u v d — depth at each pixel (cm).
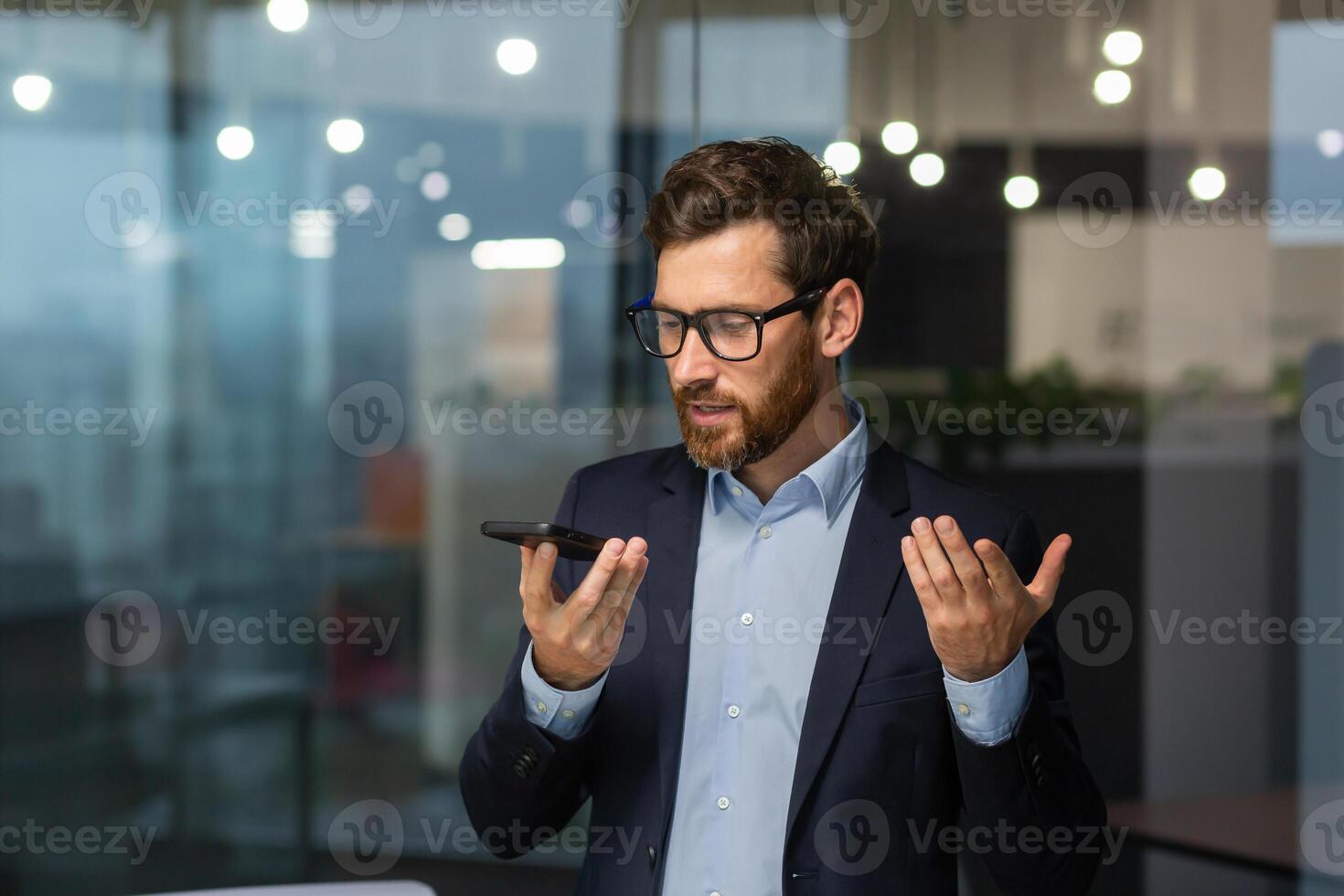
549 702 104
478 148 256
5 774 267
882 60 236
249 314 260
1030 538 113
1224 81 224
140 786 269
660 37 248
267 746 267
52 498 262
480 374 258
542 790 107
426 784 265
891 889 102
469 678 263
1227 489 225
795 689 108
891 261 233
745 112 245
